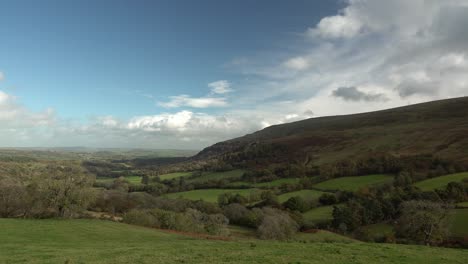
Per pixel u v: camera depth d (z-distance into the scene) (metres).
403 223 67.38
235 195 127.00
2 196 72.06
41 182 70.75
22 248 34.00
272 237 72.62
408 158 138.62
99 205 104.00
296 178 147.62
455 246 58.88
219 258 26.27
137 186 160.88
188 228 69.38
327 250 31.41
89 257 27.47
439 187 94.94
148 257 26.78
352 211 87.88
